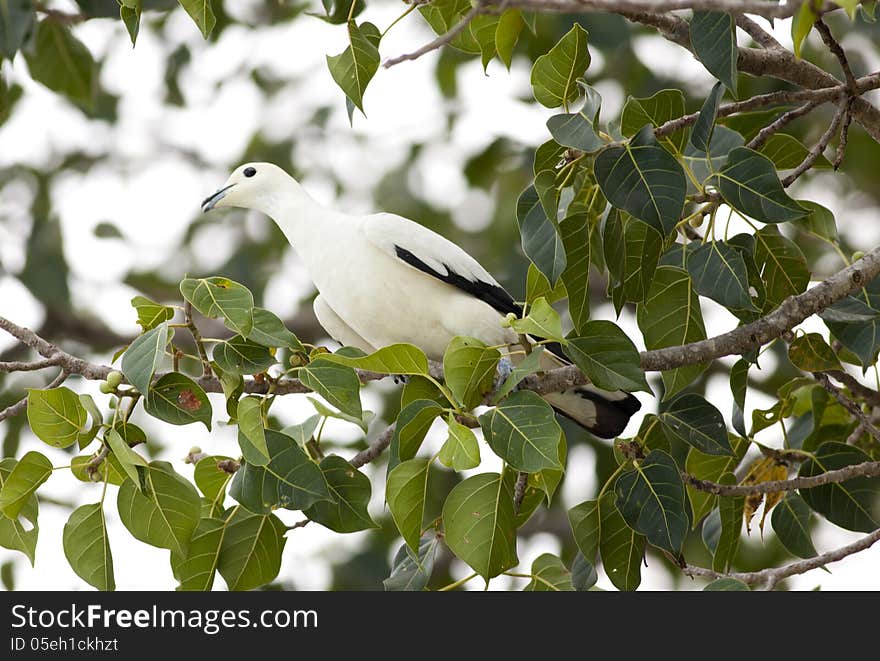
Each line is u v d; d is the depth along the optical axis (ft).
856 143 47.83
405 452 20.74
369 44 23.17
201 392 21.33
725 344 23.12
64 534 21.33
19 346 51.47
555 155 21.43
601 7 16.51
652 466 22.39
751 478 27.17
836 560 24.62
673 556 23.25
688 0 16.52
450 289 28.43
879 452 28.76
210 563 22.88
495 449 19.76
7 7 30.09
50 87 36.68
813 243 47.93
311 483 21.39
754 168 21.40
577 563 24.17
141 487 20.12
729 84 20.99
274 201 30.58
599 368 20.83
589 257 22.03
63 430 21.18
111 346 53.31
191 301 21.47
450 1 25.32
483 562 20.65
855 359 28.96
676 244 24.27
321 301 30.17
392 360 20.72
